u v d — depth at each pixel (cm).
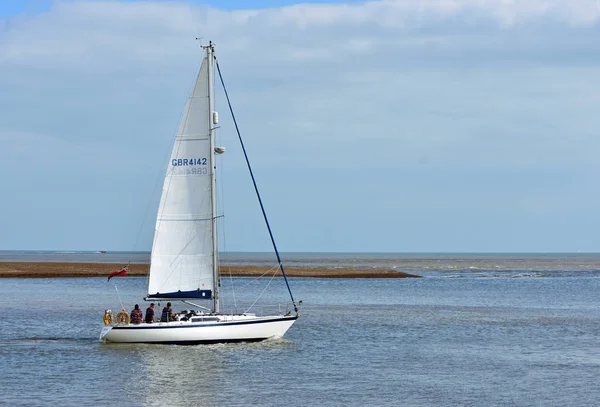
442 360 8194
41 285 19675
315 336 9831
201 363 7712
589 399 6456
